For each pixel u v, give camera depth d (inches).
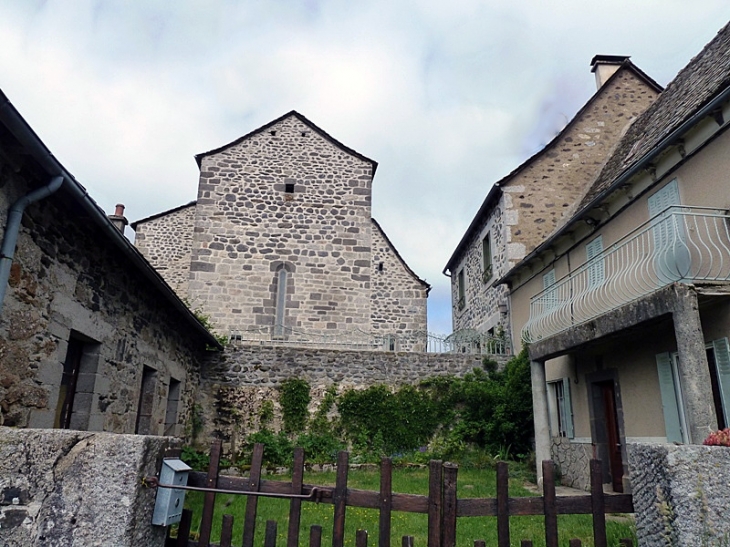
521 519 226.5
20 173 159.3
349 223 540.4
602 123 520.4
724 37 342.0
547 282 417.7
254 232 526.0
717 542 92.1
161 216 688.4
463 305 661.3
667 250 229.0
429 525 102.1
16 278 162.9
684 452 98.0
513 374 431.2
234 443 415.8
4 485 90.4
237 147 549.6
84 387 221.6
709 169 247.9
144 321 286.2
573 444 360.5
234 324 499.5
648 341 287.3
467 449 418.3
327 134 561.9
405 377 447.2
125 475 93.7
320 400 432.1
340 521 105.4
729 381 226.1
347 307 518.3
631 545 109.7
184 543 108.2
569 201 496.1
